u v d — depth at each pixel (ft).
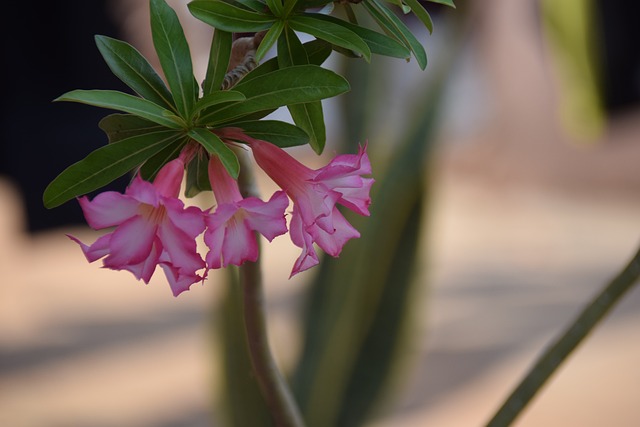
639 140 33.22
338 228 4.74
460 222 33.76
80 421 17.49
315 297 8.42
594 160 34.24
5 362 21.18
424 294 8.54
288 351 9.59
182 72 4.56
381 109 8.30
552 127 34.81
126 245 4.43
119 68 4.57
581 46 7.55
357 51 4.55
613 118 22.07
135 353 21.84
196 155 4.78
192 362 21.02
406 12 4.70
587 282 26.23
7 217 25.00
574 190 35.04
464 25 8.31
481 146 36.52
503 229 32.42
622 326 21.67
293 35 4.61
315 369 8.33
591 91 7.65
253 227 4.51
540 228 31.68
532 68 33.22
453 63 8.31
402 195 8.23
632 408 17.25
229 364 7.04
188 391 19.17
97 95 4.47
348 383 8.45
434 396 18.47
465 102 35.83
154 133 4.58
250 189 4.76
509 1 30.30
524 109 34.60
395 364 8.50
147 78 4.58
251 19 4.58
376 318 8.47
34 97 14.32
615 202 34.04
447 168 36.94
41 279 28.09
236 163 4.52
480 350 20.77
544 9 7.63
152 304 26.27
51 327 23.66
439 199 31.71
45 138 14.40
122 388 19.52
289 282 27.22
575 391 18.26
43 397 18.94
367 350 8.45
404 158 8.27
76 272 29.40
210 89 4.61
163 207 4.46
